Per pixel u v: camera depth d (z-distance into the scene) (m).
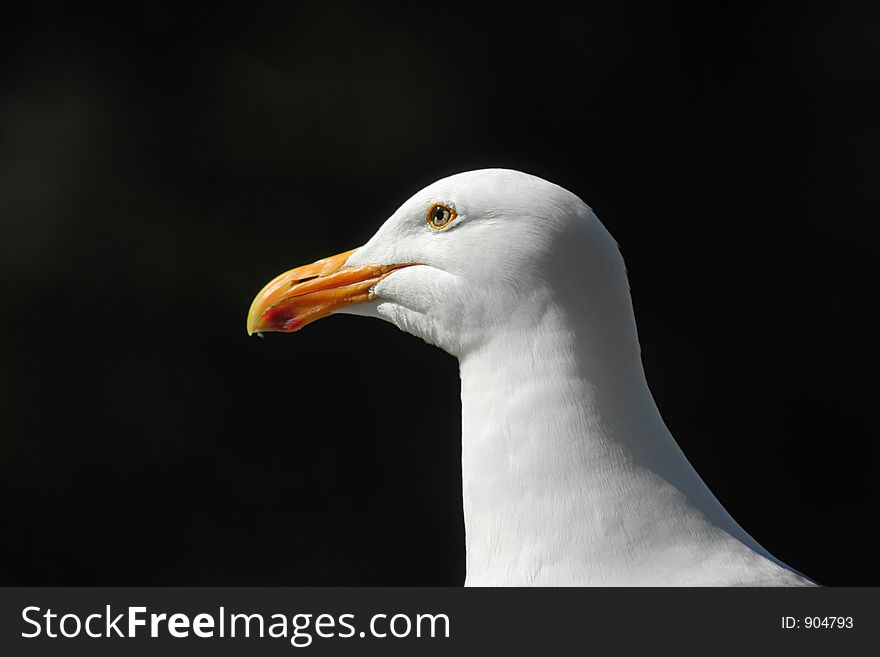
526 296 5.26
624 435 5.12
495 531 5.18
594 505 5.05
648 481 5.07
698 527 5.06
